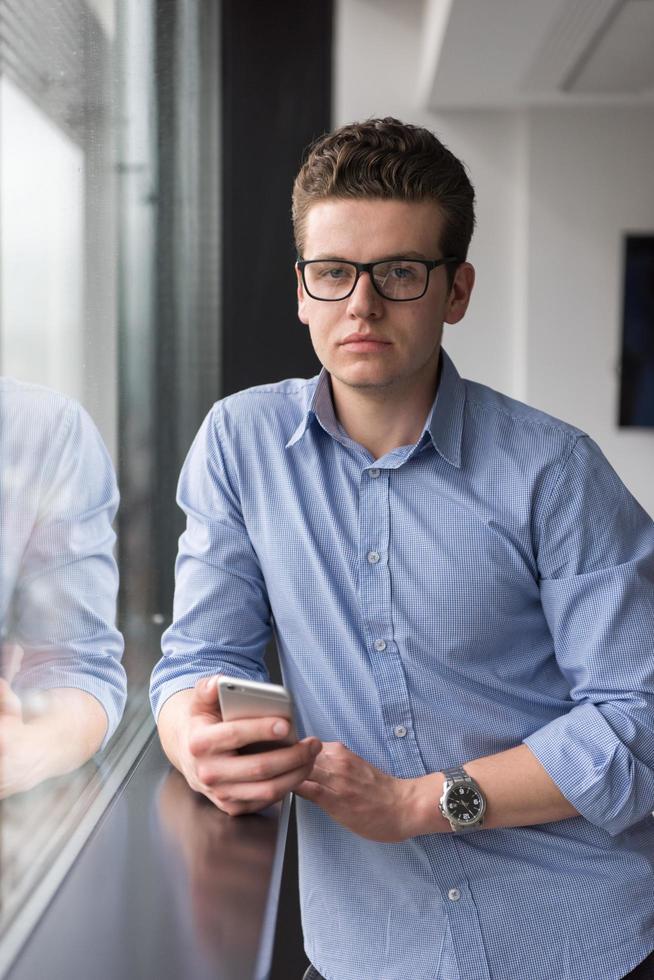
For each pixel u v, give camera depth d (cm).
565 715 123
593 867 127
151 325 170
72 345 112
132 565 149
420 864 126
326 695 127
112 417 136
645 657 122
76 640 110
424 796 115
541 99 534
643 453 573
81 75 116
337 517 127
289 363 244
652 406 568
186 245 210
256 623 132
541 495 124
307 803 134
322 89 243
